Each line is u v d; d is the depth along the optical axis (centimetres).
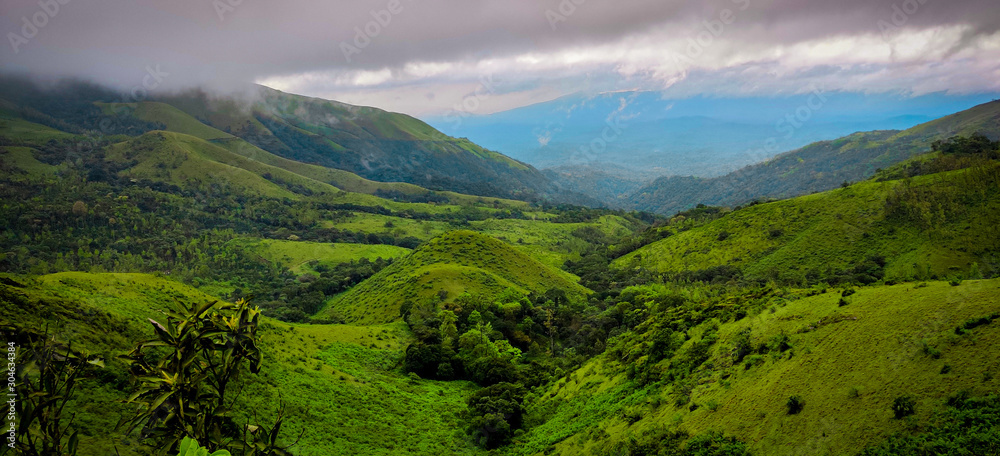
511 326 9044
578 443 4306
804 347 3538
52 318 3759
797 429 2855
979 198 10294
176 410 1214
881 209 11775
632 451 3506
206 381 1320
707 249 14200
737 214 15438
